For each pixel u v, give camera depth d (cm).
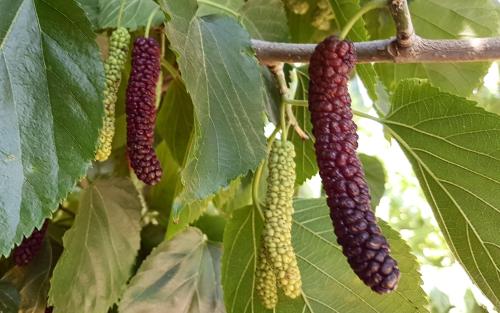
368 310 34
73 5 24
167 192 44
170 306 39
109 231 39
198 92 27
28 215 23
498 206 32
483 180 32
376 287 22
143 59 30
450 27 46
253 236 35
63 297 37
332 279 35
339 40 25
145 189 45
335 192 24
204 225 44
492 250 33
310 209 36
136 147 29
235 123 27
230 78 28
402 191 84
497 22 45
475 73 45
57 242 41
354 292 35
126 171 44
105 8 36
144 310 38
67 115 24
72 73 24
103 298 38
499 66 60
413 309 34
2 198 23
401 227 81
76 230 38
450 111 32
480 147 32
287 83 40
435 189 34
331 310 35
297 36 45
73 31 24
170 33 26
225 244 35
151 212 45
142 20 36
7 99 23
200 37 28
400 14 28
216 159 27
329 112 25
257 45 33
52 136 24
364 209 23
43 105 24
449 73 46
